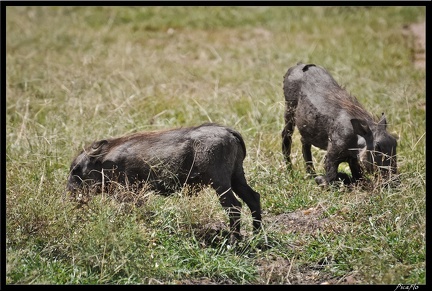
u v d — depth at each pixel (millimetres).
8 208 21734
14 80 39938
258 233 21250
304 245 21312
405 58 44094
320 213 23203
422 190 22000
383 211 22016
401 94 34656
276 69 41875
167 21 53781
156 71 41250
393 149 23922
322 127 25219
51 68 41844
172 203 22125
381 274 18984
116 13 55656
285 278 19766
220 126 21672
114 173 21922
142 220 20875
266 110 33250
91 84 37781
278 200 24406
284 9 55906
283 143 27203
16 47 47250
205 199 22125
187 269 19906
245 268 19859
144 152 21703
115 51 45781
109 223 19969
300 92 26219
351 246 20734
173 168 21438
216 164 21078
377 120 25125
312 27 51812
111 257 19312
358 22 53125
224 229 22125
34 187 24094
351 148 24406
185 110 34219
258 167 26578
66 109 34062
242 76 40500
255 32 51656
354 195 23250
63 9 57031
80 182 22344
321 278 19875
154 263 19750
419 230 20625
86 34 50344
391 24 52062
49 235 20656
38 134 31016
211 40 49438
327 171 25016
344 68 40312
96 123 31344
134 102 34781
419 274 19141
